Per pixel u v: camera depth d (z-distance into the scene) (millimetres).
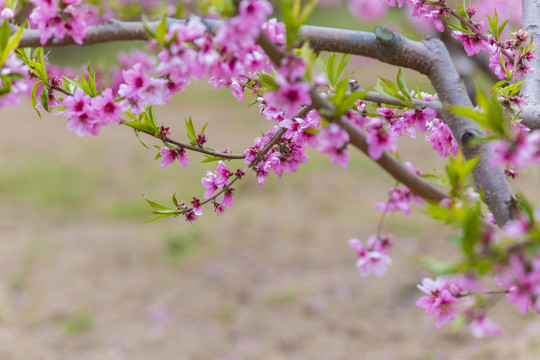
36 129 13047
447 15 1619
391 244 1561
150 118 1384
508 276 899
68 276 6863
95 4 3027
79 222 8367
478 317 970
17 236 7887
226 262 7098
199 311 6172
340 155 957
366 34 1216
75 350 5523
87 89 1328
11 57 1019
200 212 1478
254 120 12719
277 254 7234
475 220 784
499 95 1482
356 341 5500
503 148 878
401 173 963
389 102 1322
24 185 9656
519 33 1636
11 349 5434
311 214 8312
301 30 1207
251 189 9305
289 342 5594
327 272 6758
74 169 10383
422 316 5758
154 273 6914
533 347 4922
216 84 1464
